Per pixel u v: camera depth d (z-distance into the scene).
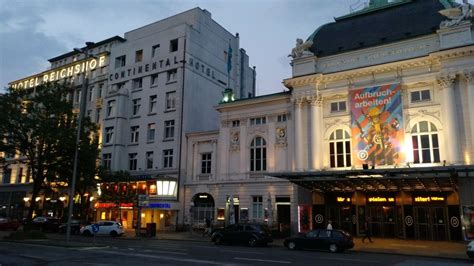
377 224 30.34
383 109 30.52
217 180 38.38
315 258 17.95
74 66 56.16
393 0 36.28
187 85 44.47
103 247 22.48
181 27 45.78
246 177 36.59
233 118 38.53
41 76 60.31
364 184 29.00
